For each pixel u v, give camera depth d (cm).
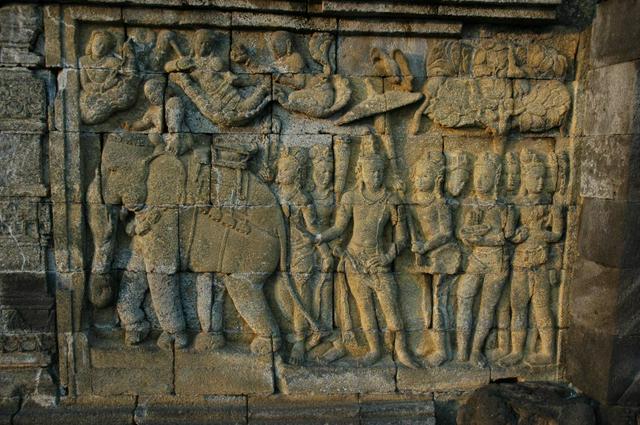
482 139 454
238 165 433
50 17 405
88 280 435
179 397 447
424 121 450
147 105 431
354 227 448
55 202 419
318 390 451
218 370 446
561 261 461
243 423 433
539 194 453
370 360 455
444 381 457
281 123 440
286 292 452
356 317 460
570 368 461
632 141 395
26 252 421
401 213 446
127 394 445
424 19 427
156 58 423
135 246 441
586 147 443
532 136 455
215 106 423
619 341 416
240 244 440
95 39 411
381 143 446
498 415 420
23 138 411
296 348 455
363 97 443
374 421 438
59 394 439
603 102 421
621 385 420
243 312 445
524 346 465
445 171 449
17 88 406
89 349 438
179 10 413
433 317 460
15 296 423
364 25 428
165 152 429
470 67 443
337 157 442
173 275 439
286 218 445
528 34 443
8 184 413
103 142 428
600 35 426
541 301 460
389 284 450
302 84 434
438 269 452
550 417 412
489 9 418
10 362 428
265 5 410
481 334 461
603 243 423
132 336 440
